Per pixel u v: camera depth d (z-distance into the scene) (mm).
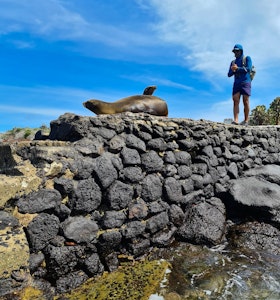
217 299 3639
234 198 6156
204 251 4855
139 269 4109
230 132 6922
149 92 6387
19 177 3350
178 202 5281
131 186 4496
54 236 3510
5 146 3898
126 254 4305
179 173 5375
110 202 4117
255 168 7438
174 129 5414
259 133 7902
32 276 3256
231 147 6863
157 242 4715
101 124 4375
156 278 3908
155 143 4965
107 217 4078
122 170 4387
